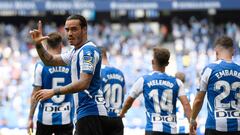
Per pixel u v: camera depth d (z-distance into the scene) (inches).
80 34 658.8
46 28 3029.0
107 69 952.9
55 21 3159.5
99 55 661.9
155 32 3073.3
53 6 2728.8
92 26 3107.8
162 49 842.8
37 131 881.5
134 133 1550.2
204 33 2933.1
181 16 3250.5
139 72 2420.0
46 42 855.7
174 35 2923.2
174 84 832.3
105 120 680.4
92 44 660.7
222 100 714.2
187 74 2386.8
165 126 823.1
